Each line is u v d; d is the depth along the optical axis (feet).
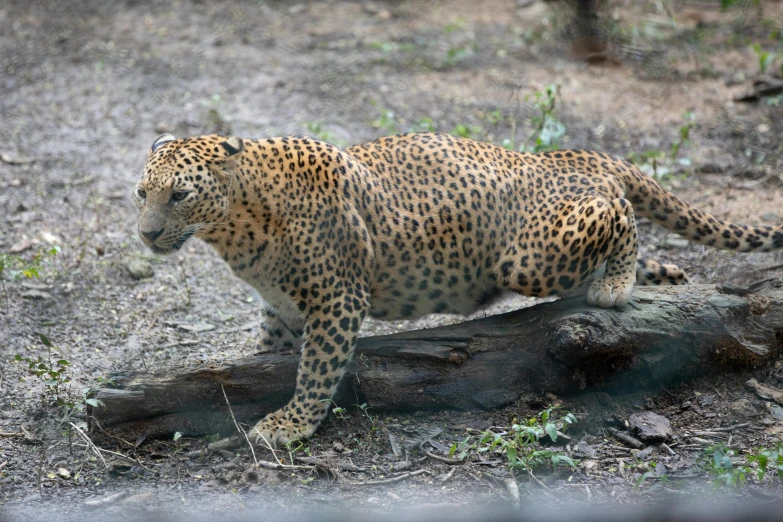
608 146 57.57
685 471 31.09
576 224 33.99
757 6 81.00
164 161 31.60
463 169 35.06
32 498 30.48
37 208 51.83
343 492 30.58
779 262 44.60
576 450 32.65
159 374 33.30
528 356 34.42
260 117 61.93
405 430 33.91
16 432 34.22
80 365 38.88
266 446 32.37
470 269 35.24
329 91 65.98
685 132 55.31
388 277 34.55
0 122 61.67
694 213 37.24
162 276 46.60
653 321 34.06
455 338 34.65
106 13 82.17
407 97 65.26
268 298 34.24
